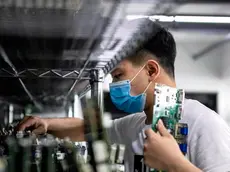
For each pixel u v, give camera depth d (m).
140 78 1.15
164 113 0.98
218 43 6.05
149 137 0.93
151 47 1.12
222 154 1.02
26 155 0.86
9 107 2.22
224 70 6.50
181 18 1.37
